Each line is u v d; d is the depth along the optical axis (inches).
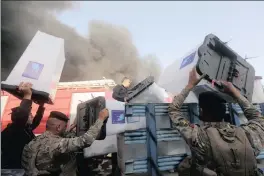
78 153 82.4
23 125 75.0
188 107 64.8
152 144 60.2
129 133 61.5
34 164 56.9
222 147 42.7
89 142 55.7
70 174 63.5
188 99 64.2
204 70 51.6
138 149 61.0
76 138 56.6
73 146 55.1
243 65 61.3
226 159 42.3
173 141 61.3
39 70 66.7
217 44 56.9
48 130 63.6
